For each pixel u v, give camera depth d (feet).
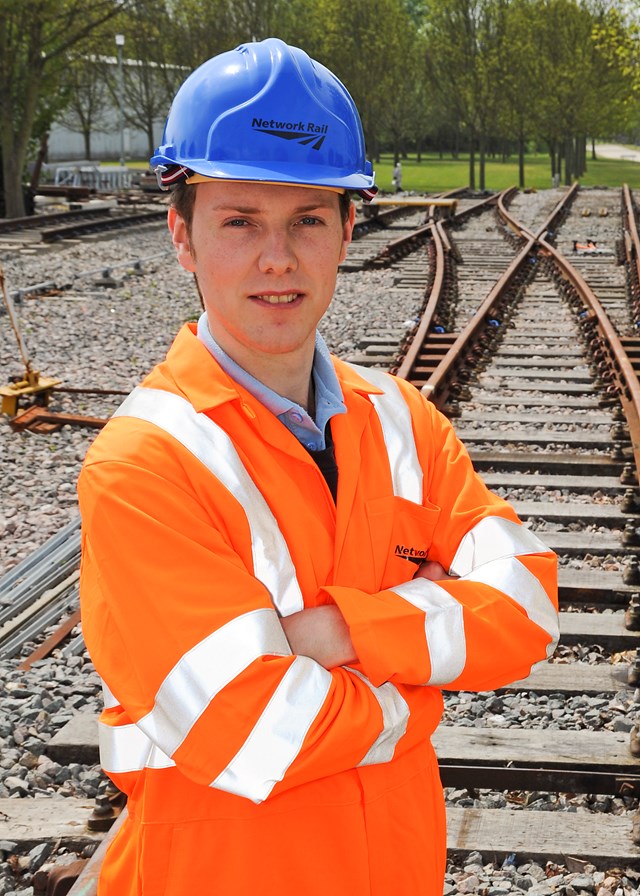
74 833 10.16
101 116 183.32
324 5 150.00
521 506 19.15
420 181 178.81
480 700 12.74
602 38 141.28
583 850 9.78
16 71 88.94
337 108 5.16
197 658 4.58
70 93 101.81
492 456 21.80
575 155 190.39
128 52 144.46
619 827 10.11
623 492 19.98
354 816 4.88
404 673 4.93
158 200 100.42
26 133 86.79
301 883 4.79
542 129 155.63
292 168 4.96
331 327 37.11
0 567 17.60
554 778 10.96
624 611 15.26
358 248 64.34
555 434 23.49
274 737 4.53
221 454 5.00
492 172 211.00
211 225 5.05
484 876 9.57
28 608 15.89
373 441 5.59
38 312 40.34
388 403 5.86
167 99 153.58
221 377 5.16
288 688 4.60
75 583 16.63
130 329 37.93
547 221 75.15
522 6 146.61
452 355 27.73
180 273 51.96
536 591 5.51
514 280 47.85
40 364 32.01
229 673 4.55
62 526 19.30
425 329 32.32
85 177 125.80
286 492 5.09
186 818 4.76
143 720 4.64
